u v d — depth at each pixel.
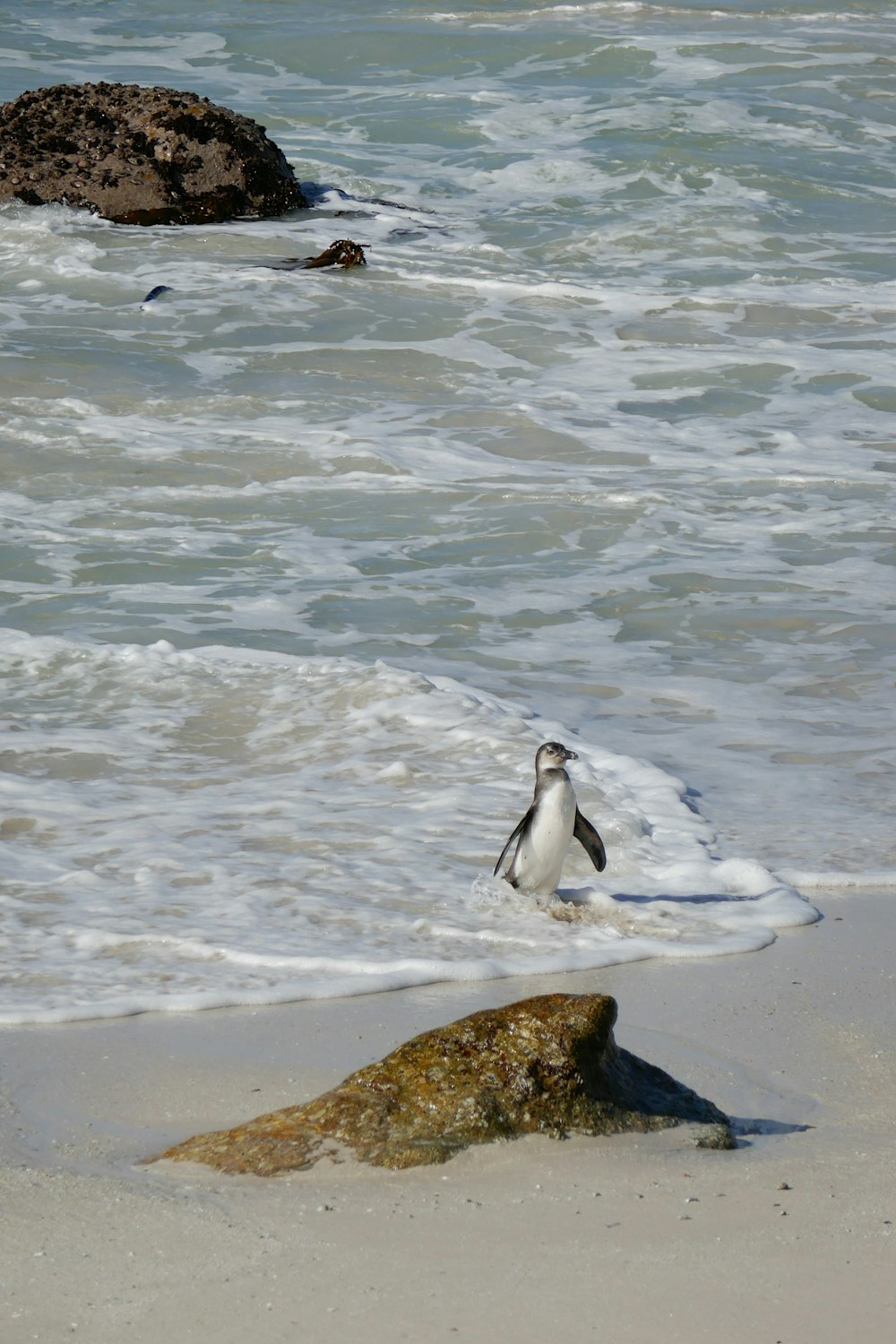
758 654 12.52
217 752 10.46
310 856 8.74
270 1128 5.25
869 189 30.47
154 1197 4.87
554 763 8.00
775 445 18.06
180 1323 4.09
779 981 7.15
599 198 29.67
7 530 15.09
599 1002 5.59
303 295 23.89
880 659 12.39
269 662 11.98
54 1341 4.01
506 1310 4.12
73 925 7.76
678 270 25.80
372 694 11.29
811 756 10.51
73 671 11.79
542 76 37.38
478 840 8.99
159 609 13.33
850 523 15.66
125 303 23.27
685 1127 5.42
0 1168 5.14
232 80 37.00
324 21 42.34
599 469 17.19
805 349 21.75
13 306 22.89
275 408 19.00
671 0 45.59
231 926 7.75
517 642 12.73
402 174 31.06
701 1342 3.95
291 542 15.06
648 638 12.86
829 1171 5.04
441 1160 5.06
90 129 29.39
